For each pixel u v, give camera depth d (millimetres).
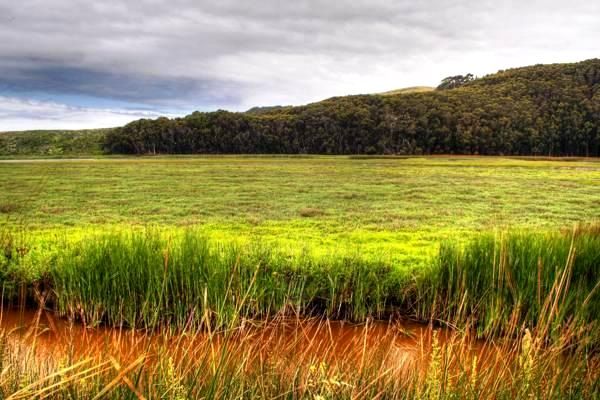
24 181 29328
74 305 5793
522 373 2414
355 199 21766
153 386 2191
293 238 11727
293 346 3395
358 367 2902
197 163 56656
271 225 14289
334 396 2404
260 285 5922
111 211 17250
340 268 6629
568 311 5008
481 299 5578
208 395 2270
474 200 21469
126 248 6164
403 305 6527
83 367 2445
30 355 2732
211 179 33188
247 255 6648
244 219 15438
